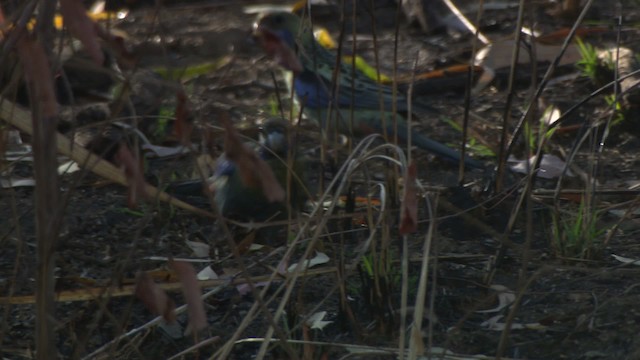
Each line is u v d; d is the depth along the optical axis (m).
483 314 7.15
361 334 6.88
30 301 6.82
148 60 11.39
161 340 6.92
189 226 8.63
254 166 4.03
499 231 8.46
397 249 8.05
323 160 8.39
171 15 14.70
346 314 7.00
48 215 4.77
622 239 8.34
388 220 7.20
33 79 4.03
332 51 13.59
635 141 10.66
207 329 6.92
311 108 10.40
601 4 15.37
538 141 10.68
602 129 10.90
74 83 11.37
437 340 6.81
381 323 6.92
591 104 11.62
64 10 3.85
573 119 11.20
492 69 12.65
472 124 11.38
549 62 12.85
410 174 4.66
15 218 6.34
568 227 8.30
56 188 4.77
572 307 7.17
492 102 12.07
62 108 11.14
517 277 7.67
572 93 12.01
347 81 10.30
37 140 4.66
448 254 8.07
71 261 7.83
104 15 14.50
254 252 8.22
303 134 10.59
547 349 6.67
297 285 7.57
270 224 7.26
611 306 7.11
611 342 6.68
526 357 6.59
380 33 14.73
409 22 14.81
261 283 7.45
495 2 15.41
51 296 4.90
